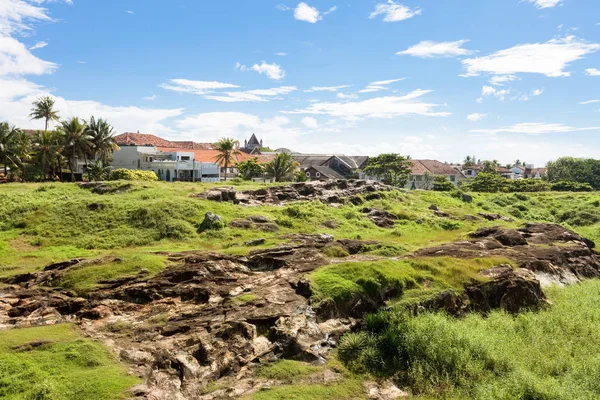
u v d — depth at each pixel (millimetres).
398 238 25828
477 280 16422
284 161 56719
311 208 29984
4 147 44219
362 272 15125
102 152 53812
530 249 22531
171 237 22594
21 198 27828
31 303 13172
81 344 10805
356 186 38875
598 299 17391
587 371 11242
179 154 64375
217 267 15844
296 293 14227
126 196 28656
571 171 93125
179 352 10977
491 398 9898
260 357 11148
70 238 22281
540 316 15102
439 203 40875
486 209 43000
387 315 13328
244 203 30328
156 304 13492
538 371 11477
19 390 8938
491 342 12383
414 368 11133
